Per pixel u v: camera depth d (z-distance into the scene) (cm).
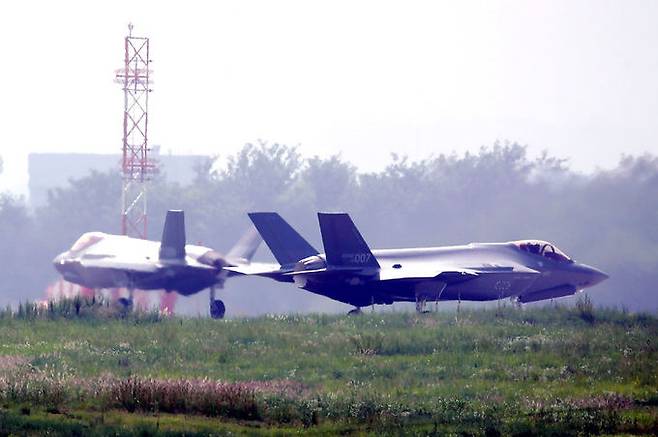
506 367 12169
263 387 10881
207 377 11194
